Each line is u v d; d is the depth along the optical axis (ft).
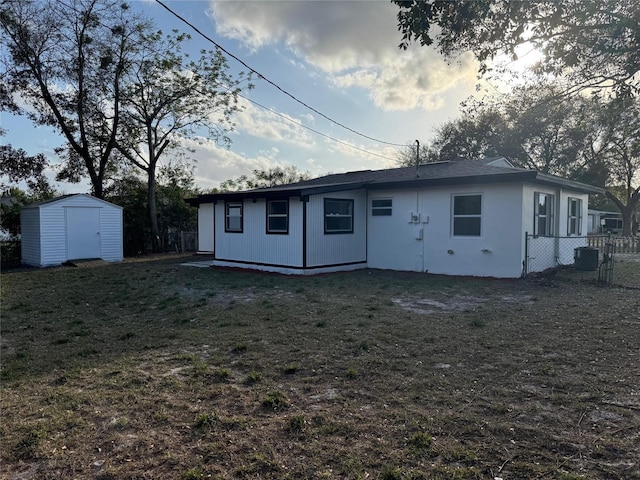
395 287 30.71
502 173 32.94
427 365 14.11
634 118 23.49
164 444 9.19
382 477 7.79
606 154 91.81
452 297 26.48
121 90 66.59
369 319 20.61
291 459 8.50
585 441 8.98
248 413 10.67
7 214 55.21
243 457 8.60
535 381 12.55
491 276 34.55
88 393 12.07
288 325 19.69
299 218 38.63
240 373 13.64
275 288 30.83
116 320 21.75
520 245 32.99
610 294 26.55
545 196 37.52
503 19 17.31
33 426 10.02
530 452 8.58
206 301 26.05
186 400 11.53
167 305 25.16
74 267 48.62
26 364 14.88
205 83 71.31
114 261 54.85
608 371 13.25
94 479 7.94
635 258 52.31
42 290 31.58
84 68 61.77
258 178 123.54
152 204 70.38
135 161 70.44
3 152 61.93
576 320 19.89
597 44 17.44
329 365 14.21
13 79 58.80
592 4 15.99
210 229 66.74
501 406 10.81
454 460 8.32
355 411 10.69
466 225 36.22
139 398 11.67
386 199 42.27
